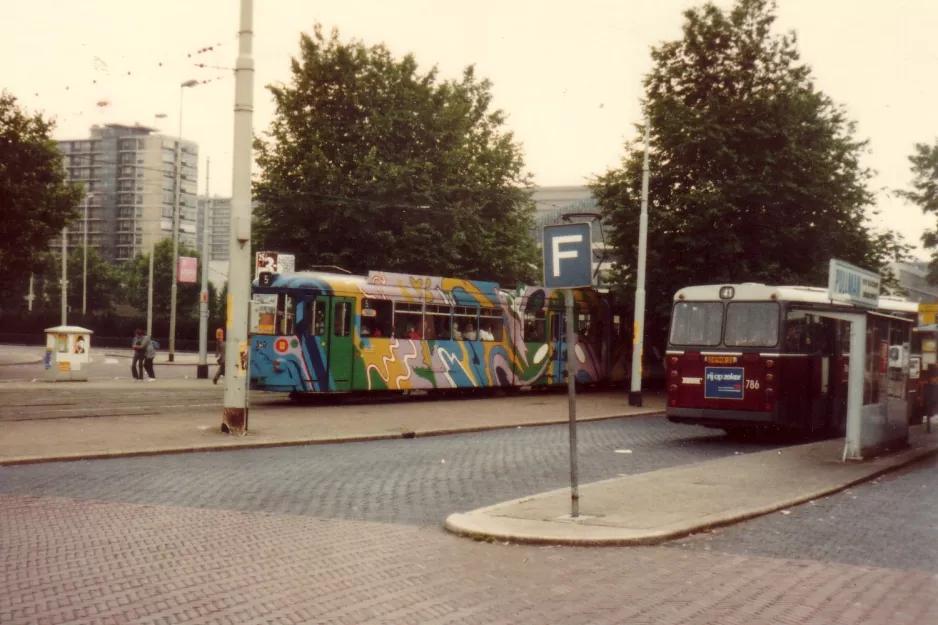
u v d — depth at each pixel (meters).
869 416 17.55
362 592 7.30
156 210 160.75
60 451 15.41
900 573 8.28
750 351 20.12
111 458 15.41
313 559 8.42
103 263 106.94
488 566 8.31
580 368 35.16
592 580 7.85
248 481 13.14
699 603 7.14
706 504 11.53
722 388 20.33
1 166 38.19
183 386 31.72
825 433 22.53
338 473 14.20
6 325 83.25
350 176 37.44
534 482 13.66
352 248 37.41
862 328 16.94
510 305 32.38
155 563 8.14
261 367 25.67
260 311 25.91
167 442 16.92
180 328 73.44
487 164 44.50
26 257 42.53
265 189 37.75
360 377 27.06
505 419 24.08
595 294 36.25
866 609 7.02
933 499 12.90
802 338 20.66
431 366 29.17
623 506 11.28
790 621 6.68
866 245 34.72
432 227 37.78
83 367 33.00
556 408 27.84
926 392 24.84
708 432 23.11
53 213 41.00
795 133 33.47
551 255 10.52
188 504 11.20
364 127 38.50
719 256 33.69
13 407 22.17
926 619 6.77
